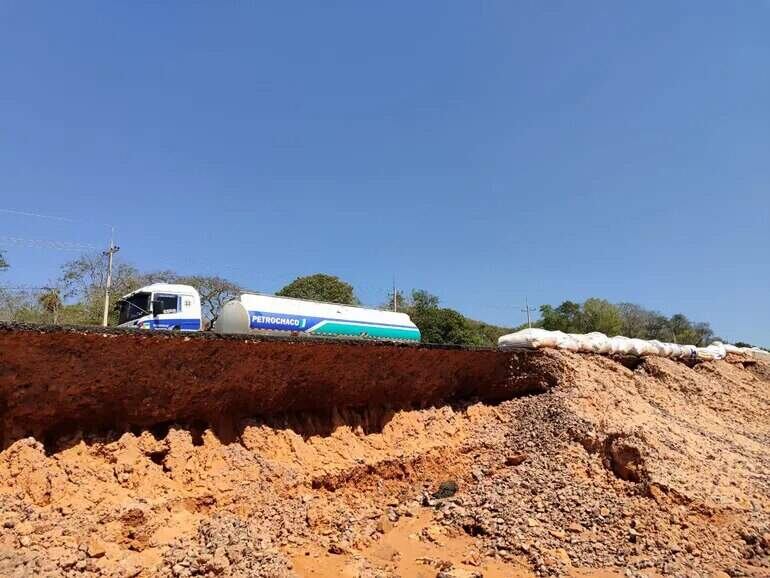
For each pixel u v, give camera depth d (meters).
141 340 7.80
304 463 9.55
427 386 13.03
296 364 9.98
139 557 6.54
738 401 21.36
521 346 15.75
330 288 34.25
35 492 6.64
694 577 8.29
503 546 8.83
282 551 7.70
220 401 9.04
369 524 9.22
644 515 9.92
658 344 22.75
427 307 35.22
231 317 13.91
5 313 26.44
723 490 11.20
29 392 7.06
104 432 7.88
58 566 5.85
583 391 14.24
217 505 7.99
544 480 11.13
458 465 12.07
